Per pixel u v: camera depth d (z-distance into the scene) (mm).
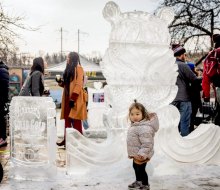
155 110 6020
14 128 5504
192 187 5059
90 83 24562
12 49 25297
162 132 6094
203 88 7207
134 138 5016
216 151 6488
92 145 5801
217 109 7473
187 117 7453
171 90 6129
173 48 7848
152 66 6000
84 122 10812
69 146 5656
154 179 5492
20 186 5059
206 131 6434
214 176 5668
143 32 5969
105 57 5883
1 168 5164
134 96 5938
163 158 5953
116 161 5855
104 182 5250
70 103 7195
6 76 8148
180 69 7367
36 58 7609
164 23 6098
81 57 22938
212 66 7047
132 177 5445
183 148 6246
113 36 5895
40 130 5398
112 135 5934
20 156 5457
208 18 18016
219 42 7301
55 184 5156
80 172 5676
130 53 5941
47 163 5395
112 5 5875
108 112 5945
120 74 5906
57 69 21938
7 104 8359
